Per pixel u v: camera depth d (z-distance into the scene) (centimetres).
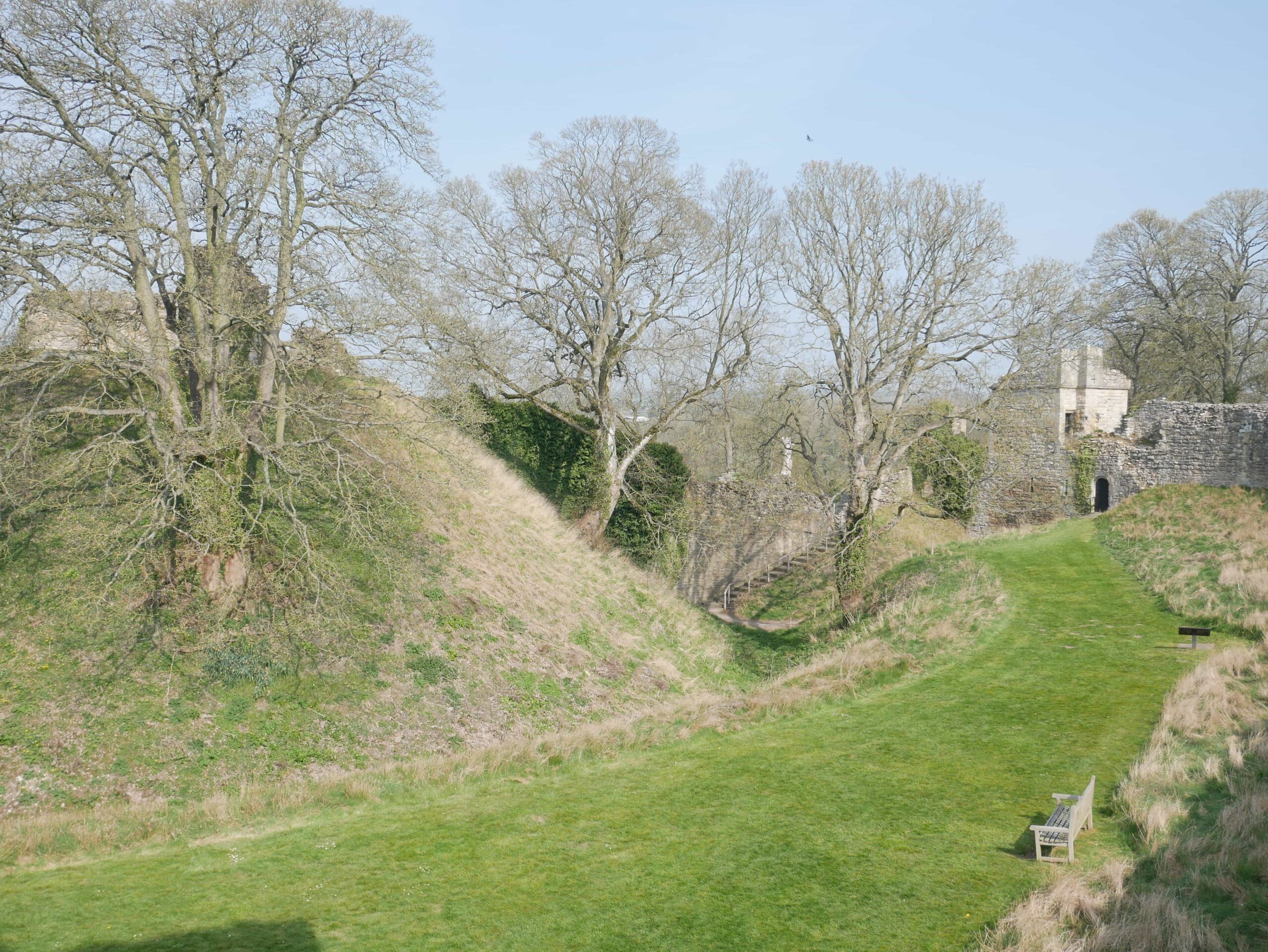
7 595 1656
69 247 1473
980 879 1111
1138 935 908
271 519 1991
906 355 2752
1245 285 4341
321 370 1922
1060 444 3681
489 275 2744
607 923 1047
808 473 4138
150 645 1639
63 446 1964
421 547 2228
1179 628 2009
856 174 2744
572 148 2736
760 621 3291
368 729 1666
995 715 1706
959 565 2820
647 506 3197
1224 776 1285
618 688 2086
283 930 1032
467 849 1252
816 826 1292
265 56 1673
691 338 2853
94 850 1248
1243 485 3023
